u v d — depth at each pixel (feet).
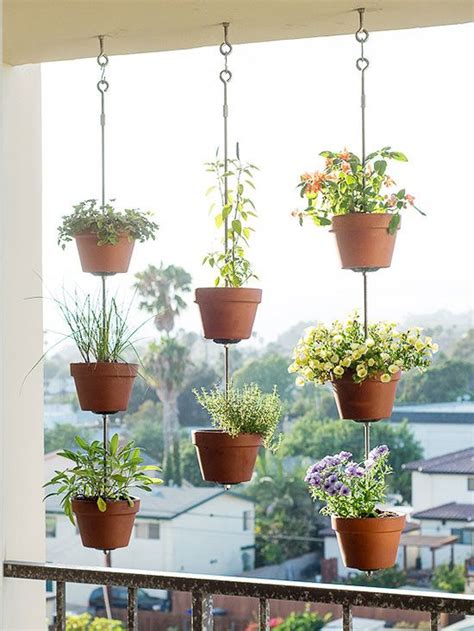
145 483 9.27
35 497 9.61
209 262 9.22
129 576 8.02
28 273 9.65
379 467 8.77
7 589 8.85
